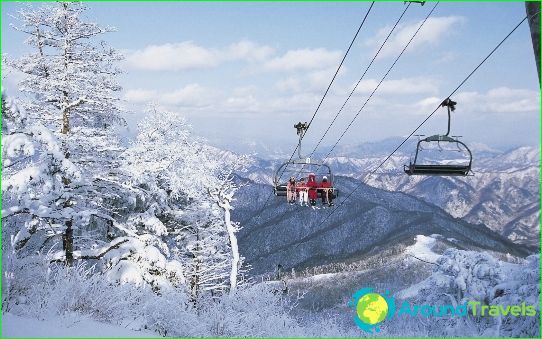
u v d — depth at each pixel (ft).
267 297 54.54
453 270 67.62
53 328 24.93
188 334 34.83
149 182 80.28
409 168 42.01
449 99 42.22
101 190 70.85
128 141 85.66
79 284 31.42
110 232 76.07
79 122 71.82
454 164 41.55
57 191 53.52
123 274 61.72
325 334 43.32
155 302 34.53
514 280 58.23
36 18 64.44
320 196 57.47
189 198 94.94
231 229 78.43
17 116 48.93
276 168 58.23
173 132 89.40
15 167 58.08
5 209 51.16
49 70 67.72
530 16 21.94
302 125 57.62
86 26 67.46
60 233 63.52
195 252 93.30
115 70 70.79
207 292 94.07
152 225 77.61
